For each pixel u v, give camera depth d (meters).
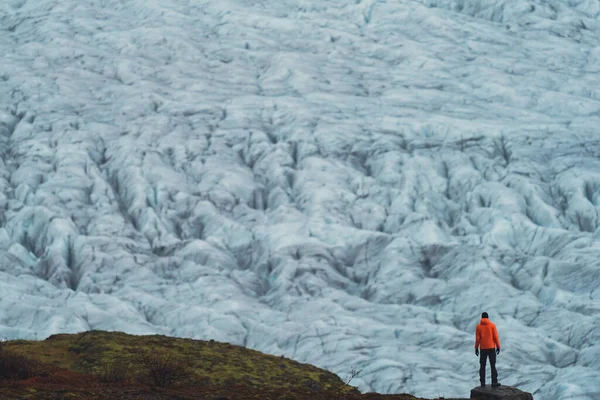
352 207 77.94
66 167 82.38
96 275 66.81
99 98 98.94
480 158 85.00
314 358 53.56
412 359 51.81
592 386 46.31
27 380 22.52
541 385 48.09
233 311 60.28
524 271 65.31
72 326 54.81
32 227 73.62
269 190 82.56
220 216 77.25
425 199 78.81
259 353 34.94
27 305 57.47
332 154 86.19
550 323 57.41
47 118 91.69
